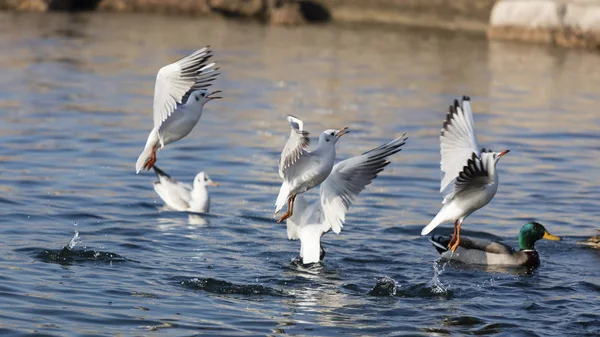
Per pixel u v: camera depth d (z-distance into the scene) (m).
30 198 16.02
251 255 13.50
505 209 16.80
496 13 42.44
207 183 16.14
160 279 11.98
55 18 45.03
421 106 27.03
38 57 33.47
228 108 25.75
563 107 27.58
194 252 13.46
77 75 30.25
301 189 11.59
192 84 10.45
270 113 25.23
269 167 19.45
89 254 12.81
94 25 43.03
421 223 15.68
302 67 33.47
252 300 11.38
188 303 11.06
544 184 18.64
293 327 10.41
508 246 13.73
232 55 35.56
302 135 10.38
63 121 23.12
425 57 36.94
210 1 48.19
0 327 9.77
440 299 11.74
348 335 10.23
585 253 14.30
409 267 13.21
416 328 10.55
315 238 12.79
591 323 10.86
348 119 24.75
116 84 28.97
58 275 11.82
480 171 11.17
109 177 18.00
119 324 10.13
